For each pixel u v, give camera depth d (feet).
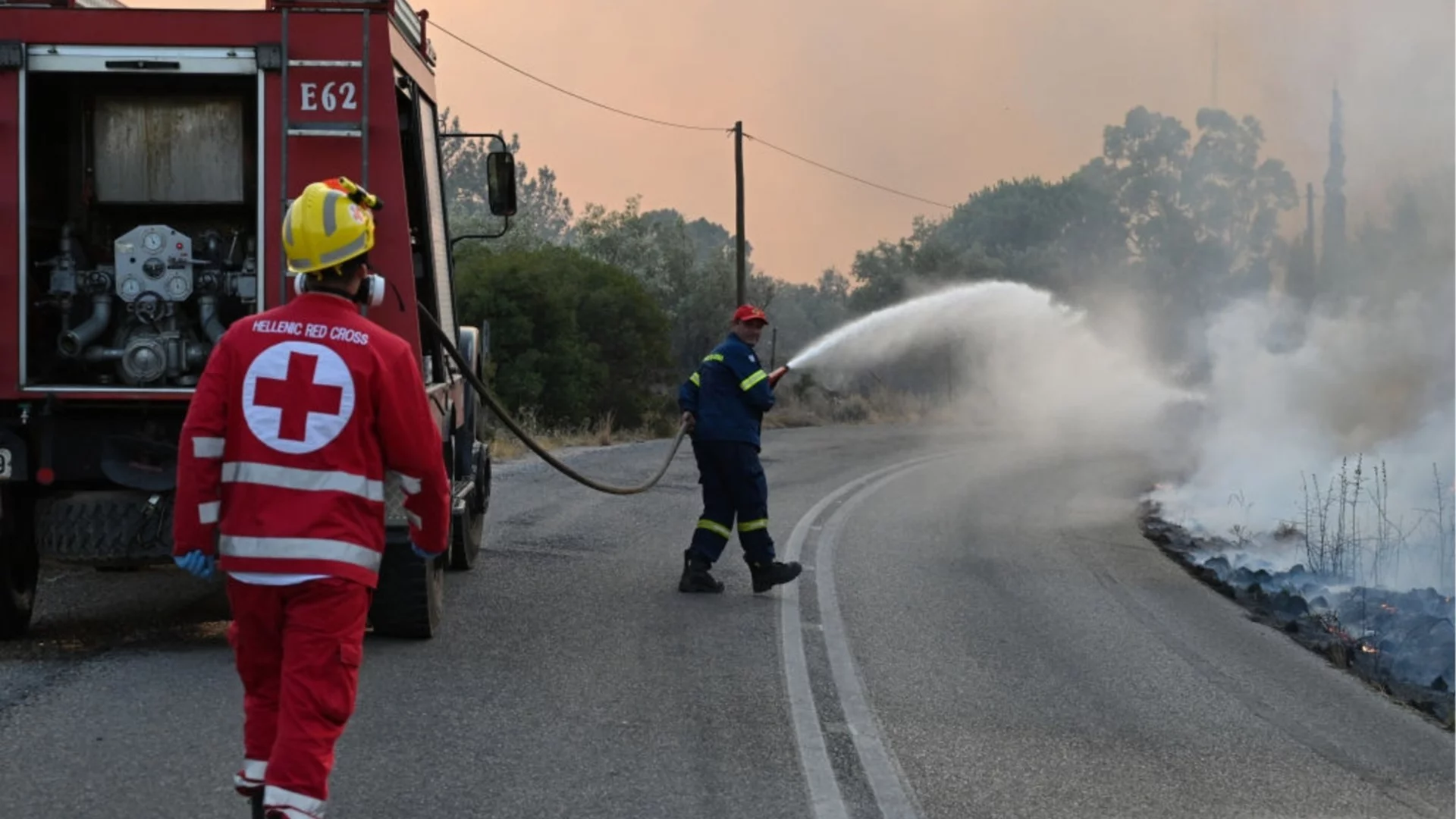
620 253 137.80
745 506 30.86
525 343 84.17
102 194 24.76
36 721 19.12
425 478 14.03
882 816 17.01
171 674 21.95
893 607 30.60
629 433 90.02
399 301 23.30
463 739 19.26
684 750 19.29
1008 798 17.98
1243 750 20.76
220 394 13.38
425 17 27.71
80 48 22.49
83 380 24.17
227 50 22.93
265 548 13.20
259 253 22.98
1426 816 18.08
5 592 23.61
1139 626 29.68
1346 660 27.17
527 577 32.30
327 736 13.29
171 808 15.98
